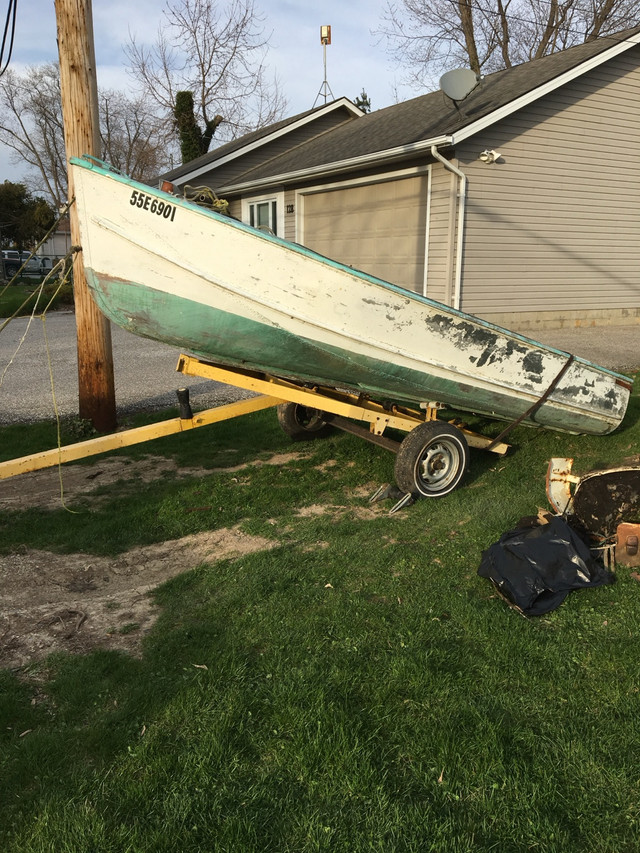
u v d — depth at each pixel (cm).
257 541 484
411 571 414
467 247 1255
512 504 521
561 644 327
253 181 1697
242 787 245
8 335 1598
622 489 423
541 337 1279
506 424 743
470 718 276
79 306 743
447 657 317
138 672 319
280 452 705
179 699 292
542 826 225
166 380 1041
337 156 1429
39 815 237
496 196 1268
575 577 373
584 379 594
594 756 255
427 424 541
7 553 472
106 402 771
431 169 1255
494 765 249
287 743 265
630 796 238
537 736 266
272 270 462
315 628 348
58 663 332
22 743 273
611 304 1480
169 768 255
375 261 1469
